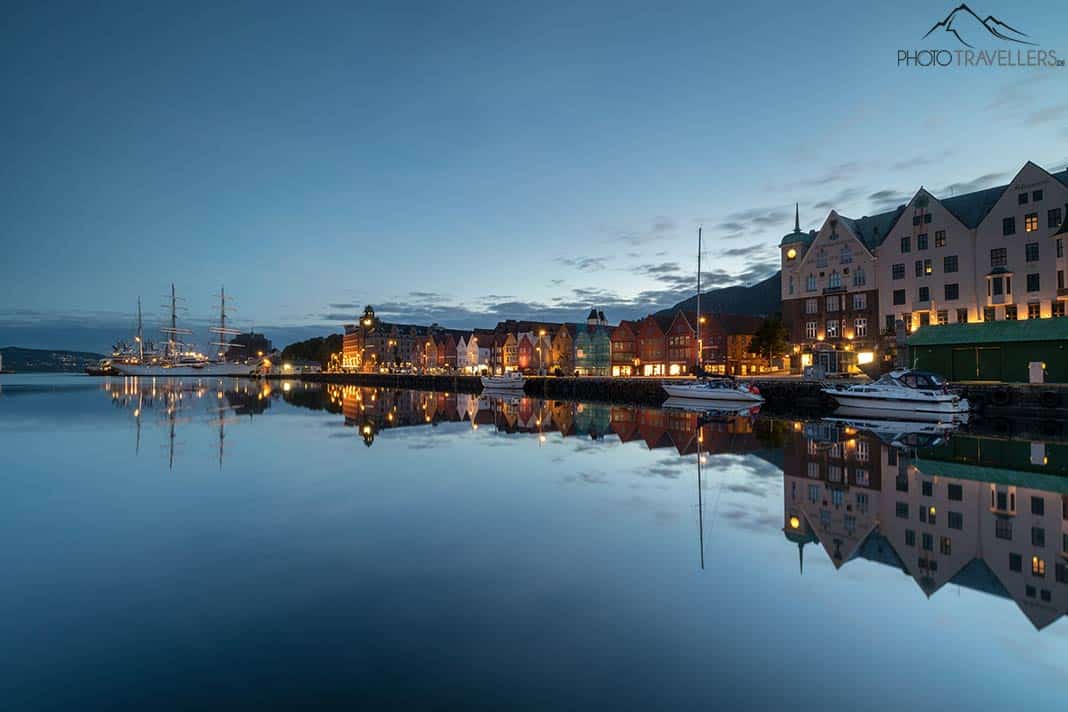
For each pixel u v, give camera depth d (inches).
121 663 305.6
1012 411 1545.3
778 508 631.8
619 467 887.1
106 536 528.4
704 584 414.0
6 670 298.7
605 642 327.9
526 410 2114.9
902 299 2304.4
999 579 426.6
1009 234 2014.0
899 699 274.5
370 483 765.9
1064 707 268.5
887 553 484.7
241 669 299.1
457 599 385.7
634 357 4047.7
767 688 282.8
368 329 6855.3
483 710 263.9
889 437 1234.6
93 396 2898.6
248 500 668.1
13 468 877.8
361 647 321.4
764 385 2129.7
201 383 5280.5
